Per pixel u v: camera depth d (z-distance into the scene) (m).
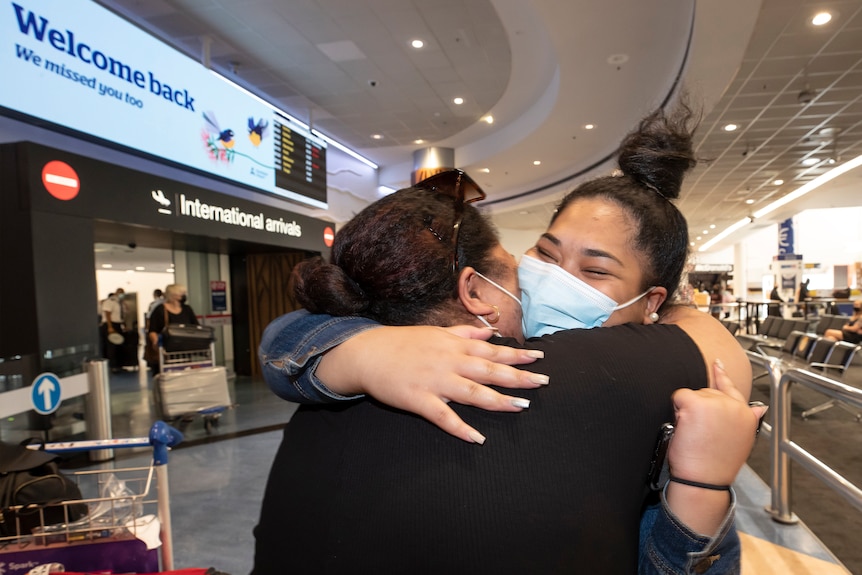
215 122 5.64
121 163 5.55
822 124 8.03
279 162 6.84
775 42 5.40
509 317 0.73
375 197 12.89
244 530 2.77
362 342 0.58
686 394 0.57
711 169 10.96
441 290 0.65
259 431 4.80
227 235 5.82
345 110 8.53
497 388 0.54
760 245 26.86
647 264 0.75
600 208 0.76
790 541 2.38
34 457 1.59
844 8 4.76
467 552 0.48
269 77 7.15
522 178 12.98
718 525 0.55
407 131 9.82
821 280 22.70
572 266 0.76
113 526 1.48
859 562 2.34
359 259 0.65
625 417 0.54
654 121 0.85
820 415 5.08
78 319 3.83
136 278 12.34
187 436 4.65
